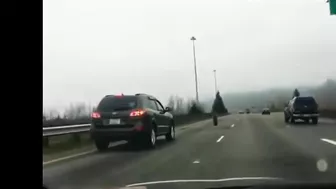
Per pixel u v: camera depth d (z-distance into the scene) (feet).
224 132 73.92
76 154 42.91
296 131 68.90
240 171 28.68
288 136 58.34
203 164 32.78
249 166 30.91
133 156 39.88
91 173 29.73
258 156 36.81
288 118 105.81
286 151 40.01
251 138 57.21
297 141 50.24
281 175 26.61
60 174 29.35
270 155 37.27
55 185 25.12
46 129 51.06
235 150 42.24
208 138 60.44
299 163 32.01
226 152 40.68
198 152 41.42
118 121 44.52
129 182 25.73
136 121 44.29
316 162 32.45
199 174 27.94
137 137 44.37
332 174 26.81
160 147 47.96
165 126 53.47
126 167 32.53
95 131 44.93
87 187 24.40
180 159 36.40
